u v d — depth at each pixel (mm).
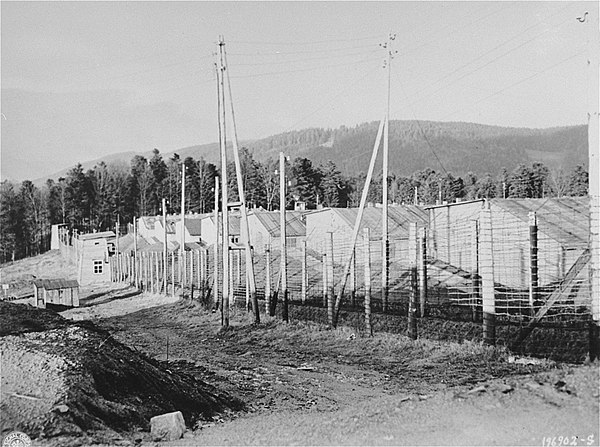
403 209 51750
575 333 17000
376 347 20266
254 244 60281
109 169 145500
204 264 40688
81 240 76062
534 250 20172
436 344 18781
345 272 24547
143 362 13977
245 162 120188
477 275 24125
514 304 23500
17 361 12375
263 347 22859
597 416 8648
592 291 13375
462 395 10406
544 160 195375
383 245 25562
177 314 36031
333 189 112125
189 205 122875
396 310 26938
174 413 10773
